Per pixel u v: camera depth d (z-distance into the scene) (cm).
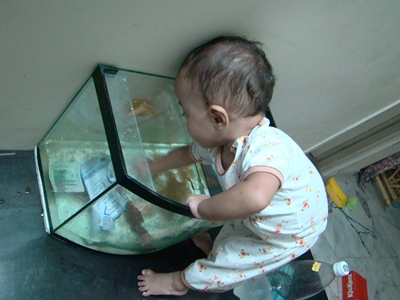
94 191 78
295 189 74
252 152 67
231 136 73
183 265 109
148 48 68
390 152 166
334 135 148
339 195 168
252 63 65
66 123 87
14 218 89
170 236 98
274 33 74
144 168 75
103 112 69
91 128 82
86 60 67
